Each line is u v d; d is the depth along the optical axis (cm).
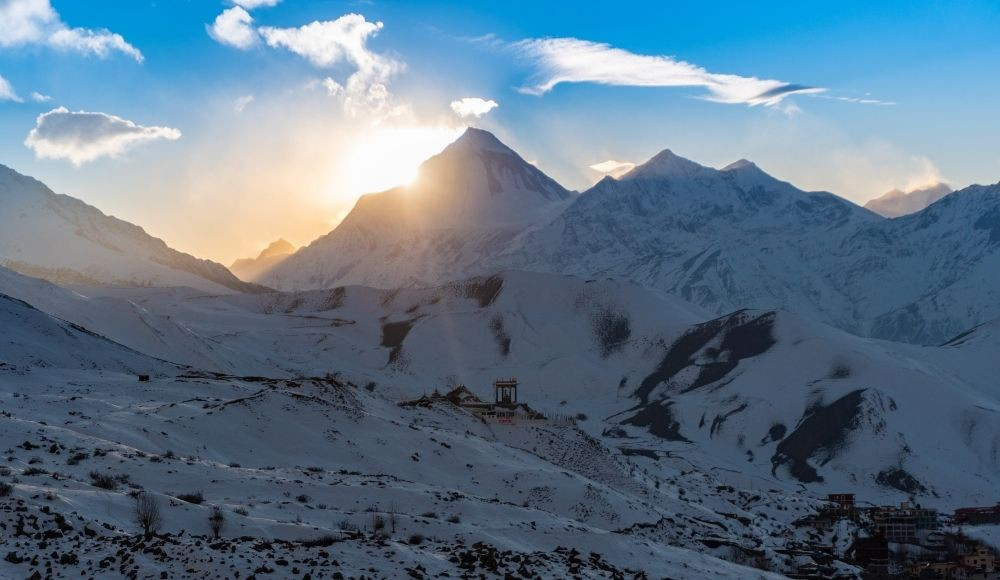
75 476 7900
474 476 11881
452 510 9038
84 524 6041
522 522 8988
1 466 7538
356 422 12281
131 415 10906
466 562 6319
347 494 8956
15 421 9269
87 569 5122
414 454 12062
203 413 11338
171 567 5300
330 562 5734
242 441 11006
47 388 12762
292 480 9194
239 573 5306
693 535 11825
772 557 11894
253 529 6888
